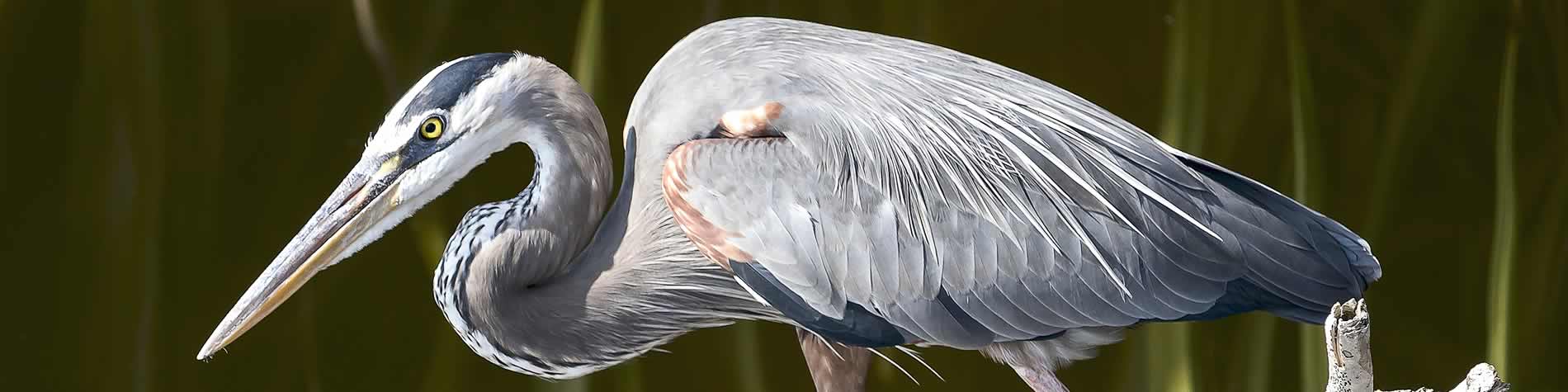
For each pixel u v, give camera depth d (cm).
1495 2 713
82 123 707
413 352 723
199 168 714
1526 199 718
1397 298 725
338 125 718
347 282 723
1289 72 707
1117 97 716
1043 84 667
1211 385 713
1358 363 640
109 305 709
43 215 708
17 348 707
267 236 717
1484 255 724
